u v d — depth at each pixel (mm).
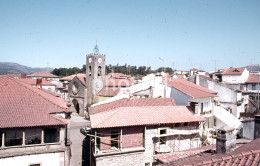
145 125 24641
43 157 21469
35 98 24469
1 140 20906
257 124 16844
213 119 36125
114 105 31406
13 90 24594
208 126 35344
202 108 35438
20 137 21594
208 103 36719
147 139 24922
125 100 32844
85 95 62125
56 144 22062
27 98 24078
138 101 32844
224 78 65438
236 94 46375
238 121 35812
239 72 63312
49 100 24969
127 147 24109
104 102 37250
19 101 23266
